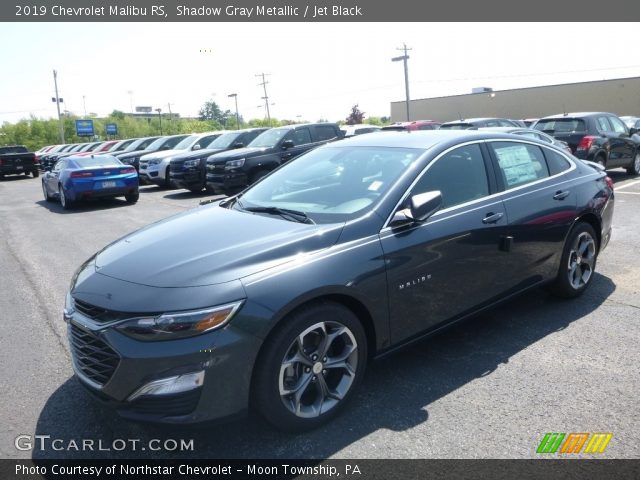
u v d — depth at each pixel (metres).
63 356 4.14
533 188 4.25
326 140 13.38
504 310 4.57
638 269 5.51
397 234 3.28
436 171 3.67
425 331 3.49
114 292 2.80
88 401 3.42
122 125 70.06
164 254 3.06
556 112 44.00
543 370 3.51
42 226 10.78
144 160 17.39
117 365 2.63
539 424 2.93
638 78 39.22
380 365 3.69
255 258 2.87
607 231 5.02
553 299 4.77
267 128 15.78
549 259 4.34
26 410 3.33
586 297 4.77
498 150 4.16
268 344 2.75
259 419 3.01
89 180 13.05
